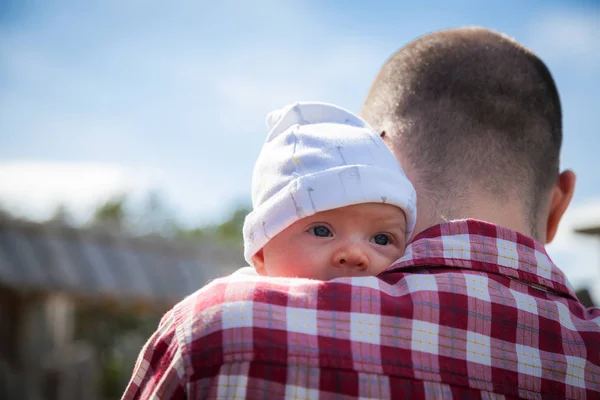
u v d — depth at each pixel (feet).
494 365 4.10
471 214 5.00
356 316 3.98
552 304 4.43
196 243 28.84
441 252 4.40
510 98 5.29
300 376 3.83
